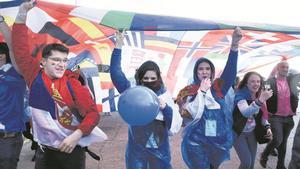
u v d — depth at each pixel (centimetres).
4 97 364
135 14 348
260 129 470
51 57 287
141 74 360
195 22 348
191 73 575
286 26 380
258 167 638
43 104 287
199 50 545
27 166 629
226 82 397
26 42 299
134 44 525
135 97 304
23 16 295
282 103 578
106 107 579
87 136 295
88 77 530
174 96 568
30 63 297
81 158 302
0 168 370
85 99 287
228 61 394
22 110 379
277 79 589
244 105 443
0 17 325
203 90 388
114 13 346
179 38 489
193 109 387
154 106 306
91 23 385
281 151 595
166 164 357
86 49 487
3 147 367
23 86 376
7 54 366
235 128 445
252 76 462
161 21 344
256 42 464
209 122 390
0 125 363
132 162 354
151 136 352
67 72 298
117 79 368
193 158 391
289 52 530
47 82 288
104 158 699
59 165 297
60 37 417
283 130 591
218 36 465
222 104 395
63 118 288
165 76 571
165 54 549
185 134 395
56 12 350
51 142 288
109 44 479
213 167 403
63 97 286
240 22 375
